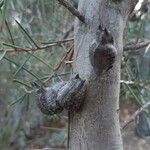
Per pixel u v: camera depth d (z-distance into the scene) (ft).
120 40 1.18
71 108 1.18
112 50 1.06
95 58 1.08
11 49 1.74
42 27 3.02
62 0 1.16
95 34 1.12
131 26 2.65
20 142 6.07
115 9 1.17
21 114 5.65
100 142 1.18
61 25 2.98
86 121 1.18
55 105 1.19
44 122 5.80
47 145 5.77
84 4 1.19
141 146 4.84
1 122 5.84
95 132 1.18
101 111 1.17
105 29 1.06
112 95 1.17
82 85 1.16
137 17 2.69
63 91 1.16
